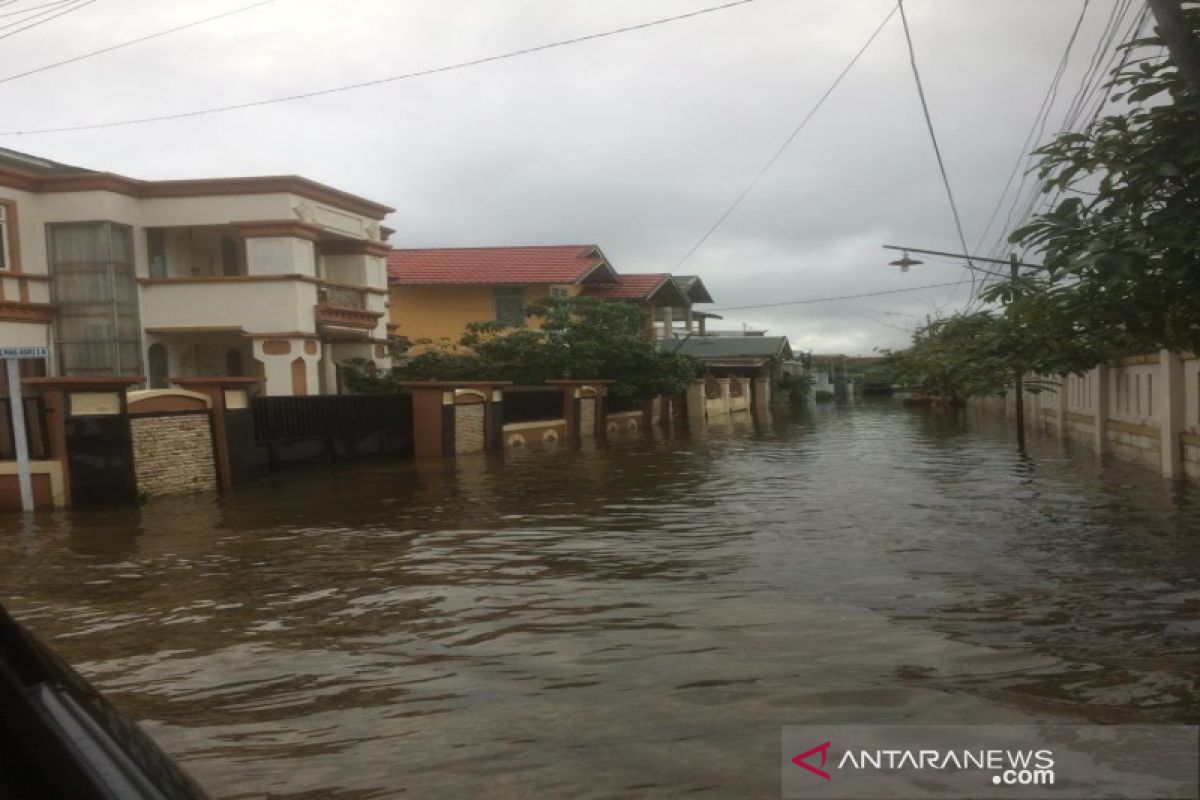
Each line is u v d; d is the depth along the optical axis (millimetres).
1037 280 8953
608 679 4938
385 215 26531
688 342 56094
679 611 6418
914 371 28922
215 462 15312
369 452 20641
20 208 20141
